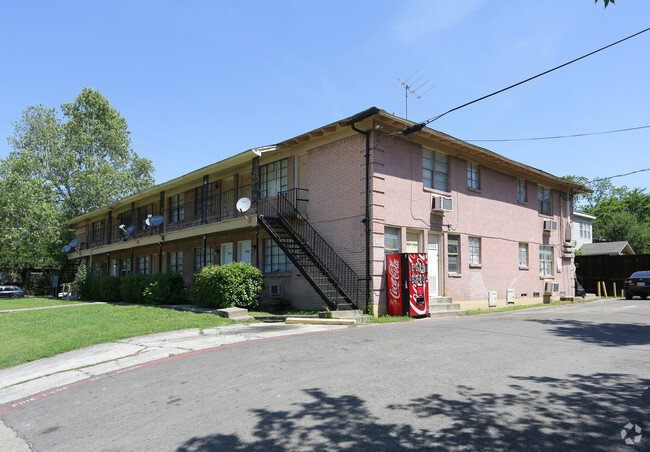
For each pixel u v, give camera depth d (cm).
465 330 989
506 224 1877
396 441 384
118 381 641
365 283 1340
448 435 391
